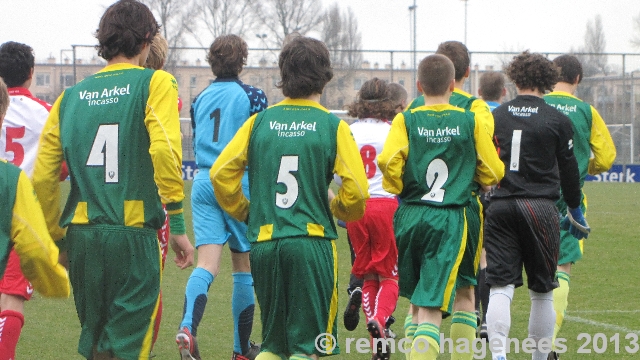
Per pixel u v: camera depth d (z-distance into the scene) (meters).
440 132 9.21
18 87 10.44
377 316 10.80
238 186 8.16
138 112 7.60
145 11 8.00
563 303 11.14
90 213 7.61
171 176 7.43
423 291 9.03
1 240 6.33
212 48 11.08
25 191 6.48
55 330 12.80
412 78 51.94
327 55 8.16
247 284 10.80
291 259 7.70
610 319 13.80
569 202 10.16
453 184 9.20
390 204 11.43
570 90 12.21
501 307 9.46
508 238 9.69
